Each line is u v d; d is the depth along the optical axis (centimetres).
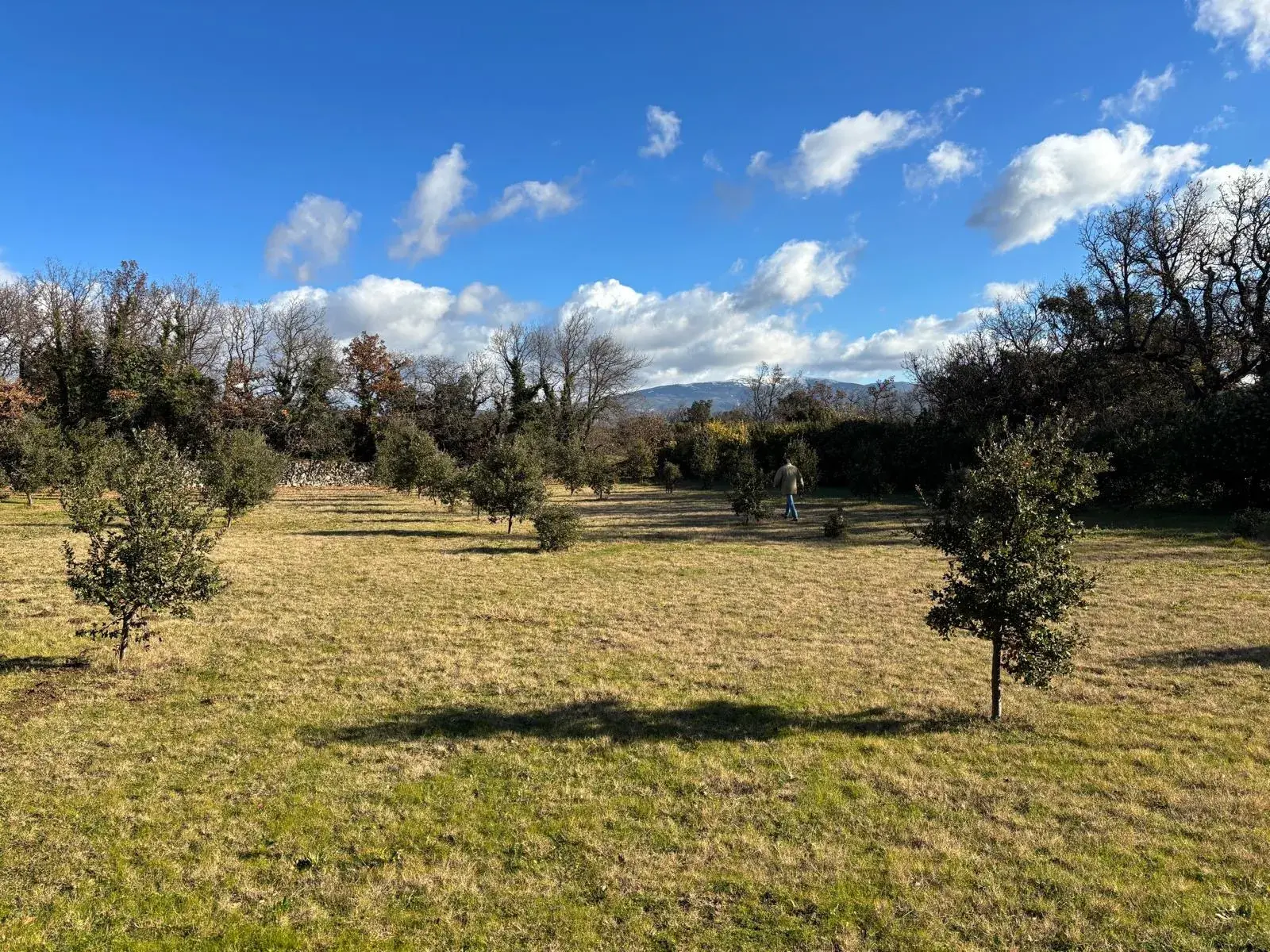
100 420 3306
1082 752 561
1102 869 403
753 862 414
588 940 348
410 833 445
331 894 383
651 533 1966
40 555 1414
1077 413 2861
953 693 702
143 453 776
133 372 3653
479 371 5094
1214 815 461
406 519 2353
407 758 552
